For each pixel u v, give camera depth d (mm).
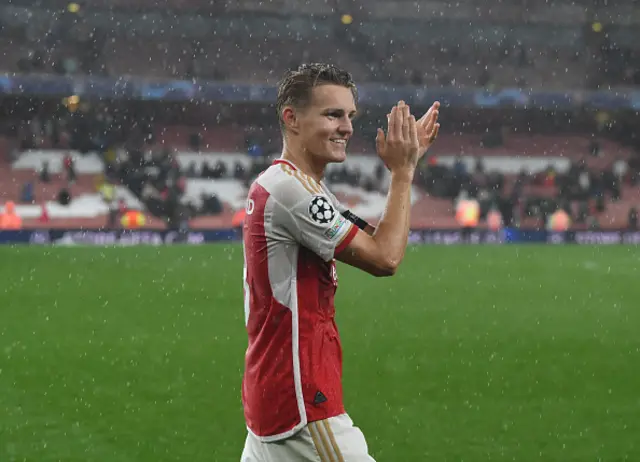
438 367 11883
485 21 49938
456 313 16672
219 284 20234
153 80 43281
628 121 48969
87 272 22234
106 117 44531
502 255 29109
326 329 3445
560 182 43062
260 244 3393
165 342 13414
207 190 41281
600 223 41156
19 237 32031
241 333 14219
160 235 33625
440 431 8773
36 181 40344
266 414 3420
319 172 3494
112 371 11352
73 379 10859
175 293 18719
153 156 40438
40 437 8391
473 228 36156
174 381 10820
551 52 50625
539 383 10969
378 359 12406
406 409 9648
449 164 46344
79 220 37625
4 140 42562
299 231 3320
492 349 13227
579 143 48750
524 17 50094
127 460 7723
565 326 15406
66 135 43125
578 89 50188
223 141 45719
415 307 17359
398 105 3383
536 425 9016
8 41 45688
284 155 3479
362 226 3639
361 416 9352
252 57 48344
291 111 3402
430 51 49750
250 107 46312
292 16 48750
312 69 3373
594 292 19969
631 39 50594
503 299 18641
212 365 11797
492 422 9117
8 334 13922
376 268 3342
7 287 19312
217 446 8164
